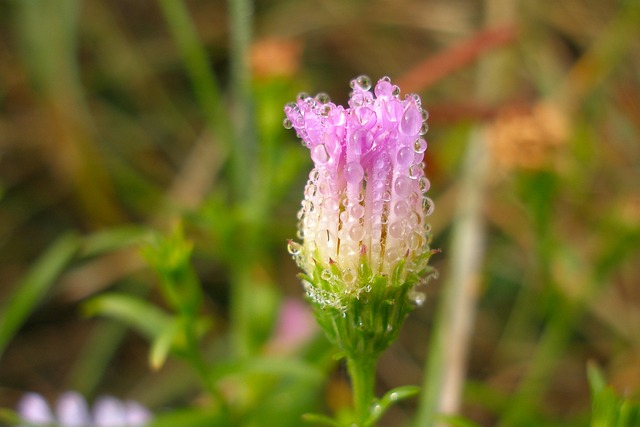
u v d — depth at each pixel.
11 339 0.24
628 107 0.25
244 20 0.21
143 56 0.29
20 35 0.27
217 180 0.26
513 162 0.20
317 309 0.16
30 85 0.27
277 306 0.22
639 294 0.24
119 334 0.23
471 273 0.21
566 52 0.28
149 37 0.29
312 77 0.29
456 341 0.20
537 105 0.22
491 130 0.22
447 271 0.25
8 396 0.23
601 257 0.21
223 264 0.25
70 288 0.25
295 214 0.26
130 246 0.24
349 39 0.30
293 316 0.22
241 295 0.21
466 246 0.21
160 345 0.18
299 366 0.18
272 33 0.30
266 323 0.21
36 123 0.26
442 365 0.20
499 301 0.25
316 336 0.20
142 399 0.23
